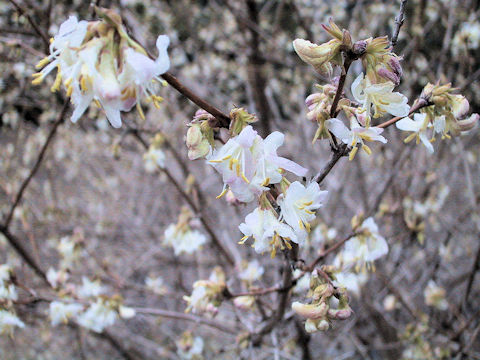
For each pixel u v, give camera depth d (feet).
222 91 16.65
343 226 11.28
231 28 14.61
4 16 9.61
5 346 12.48
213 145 3.19
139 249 14.01
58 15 9.50
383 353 10.83
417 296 11.24
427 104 3.51
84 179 15.15
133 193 14.70
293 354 10.53
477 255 7.57
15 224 12.08
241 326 8.96
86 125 12.50
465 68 8.55
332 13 13.29
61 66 2.58
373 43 2.96
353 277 5.49
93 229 13.30
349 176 12.30
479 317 8.54
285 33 14.69
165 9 14.87
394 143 10.52
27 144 11.64
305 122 13.56
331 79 3.42
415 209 8.39
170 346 11.46
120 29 2.51
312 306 3.73
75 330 10.54
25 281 8.48
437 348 7.72
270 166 2.94
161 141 7.56
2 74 9.55
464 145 10.91
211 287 5.12
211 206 13.23
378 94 3.04
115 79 2.45
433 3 9.80
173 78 2.87
